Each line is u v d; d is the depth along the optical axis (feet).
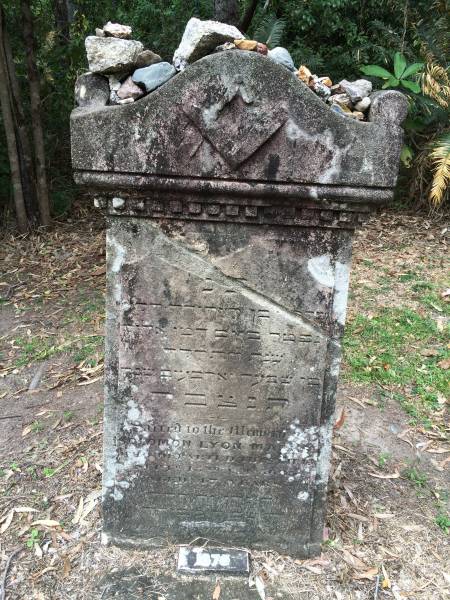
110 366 7.74
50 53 23.34
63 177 24.70
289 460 8.05
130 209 7.00
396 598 7.85
